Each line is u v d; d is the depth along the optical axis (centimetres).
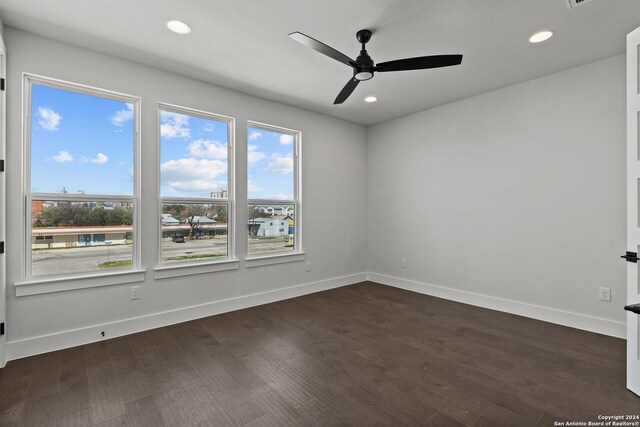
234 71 320
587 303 300
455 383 211
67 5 217
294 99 397
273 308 374
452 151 405
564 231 314
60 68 262
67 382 212
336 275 475
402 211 466
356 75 241
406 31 248
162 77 315
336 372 226
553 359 243
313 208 448
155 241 312
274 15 229
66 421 174
